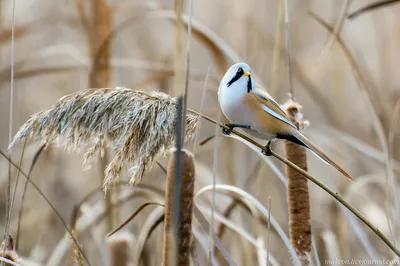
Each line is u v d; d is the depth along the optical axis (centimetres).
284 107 759
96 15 1075
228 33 1448
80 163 1219
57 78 1394
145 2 1205
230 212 894
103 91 623
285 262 1013
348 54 886
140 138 600
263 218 912
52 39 1444
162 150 603
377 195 1217
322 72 1411
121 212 1058
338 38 880
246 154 1111
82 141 616
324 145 1205
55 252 834
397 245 887
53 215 1158
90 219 899
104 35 1076
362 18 1463
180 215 552
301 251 680
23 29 1207
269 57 1285
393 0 796
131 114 601
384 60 1338
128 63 1077
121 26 1048
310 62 1441
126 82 1281
